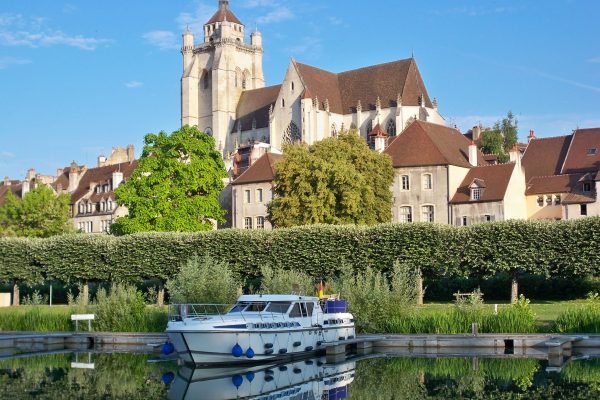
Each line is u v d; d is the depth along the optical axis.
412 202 102.25
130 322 57.97
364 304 54.59
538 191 104.25
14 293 83.06
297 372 42.50
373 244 71.00
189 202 92.12
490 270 68.38
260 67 192.25
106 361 47.47
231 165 140.50
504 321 51.84
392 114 147.12
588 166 109.75
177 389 37.78
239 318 44.47
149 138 93.62
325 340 48.94
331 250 71.88
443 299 73.62
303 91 150.25
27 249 81.50
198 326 42.97
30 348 54.62
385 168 98.25
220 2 191.12
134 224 90.25
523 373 40.38
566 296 70.06
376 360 46.25
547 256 66.81
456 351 49.19
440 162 101.12
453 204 100.06
